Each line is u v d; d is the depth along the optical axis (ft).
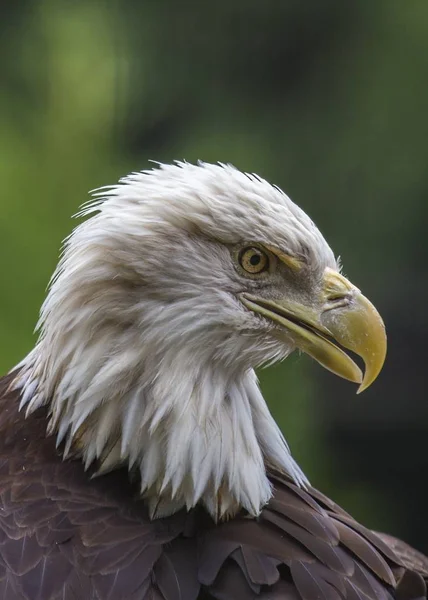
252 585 26.96
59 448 28.99
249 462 28.86
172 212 28.35
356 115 105.09
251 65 110.73
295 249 29.32
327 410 102.83
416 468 104.22
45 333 29.48
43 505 27.81
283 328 29.68
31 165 75.46
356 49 108.06
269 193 29.35
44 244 69.46
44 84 94.38
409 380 103.04
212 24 111.14
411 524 103.96
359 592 27.48
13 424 29.89
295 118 108.17
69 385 28.50
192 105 108.68
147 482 28.14
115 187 30.01
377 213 102.78
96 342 28.30
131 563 26.78
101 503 28.07
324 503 31.04
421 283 102.68
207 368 28.91
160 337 28.17
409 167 102.01
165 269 28.22
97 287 28.25
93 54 101.81
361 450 103.35
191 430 28.19
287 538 28.30
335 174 104.06
